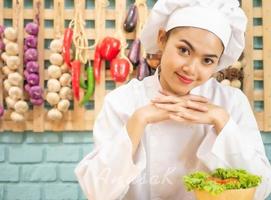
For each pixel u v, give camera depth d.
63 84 1.55
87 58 1.56
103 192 0.96
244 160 0.96
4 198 1.65
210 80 1.14
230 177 0.85
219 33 0.89
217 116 0.96
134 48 1.54
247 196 0.81
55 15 1.59
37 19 1.57
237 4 0.95
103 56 1.55
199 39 0.87
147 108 0.95
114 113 1.07
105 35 1.61
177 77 0.91
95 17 1.60
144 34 1.05
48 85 1.54
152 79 1.10
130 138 0.93
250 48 1.60
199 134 1.05
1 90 1.58
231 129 0.95
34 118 1.61
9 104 1.54
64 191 1.66
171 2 0.91
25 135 1.64
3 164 1.65
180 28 0.89
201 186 0.80
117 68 1.52
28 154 1.65
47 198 1.66
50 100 1.54
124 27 1.57
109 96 1.10
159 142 1.05
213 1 0.89
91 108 1.65
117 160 0.93
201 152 0.98
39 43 1.59
